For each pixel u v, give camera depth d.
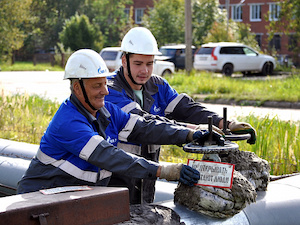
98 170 3.02
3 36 34.34
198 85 18.67
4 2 33.34
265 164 3.30
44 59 41.53
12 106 9.25
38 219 2.30
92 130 2.93
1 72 32.06
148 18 39.47
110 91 3.57
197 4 35.84
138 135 3.25
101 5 55.25
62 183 2.96
